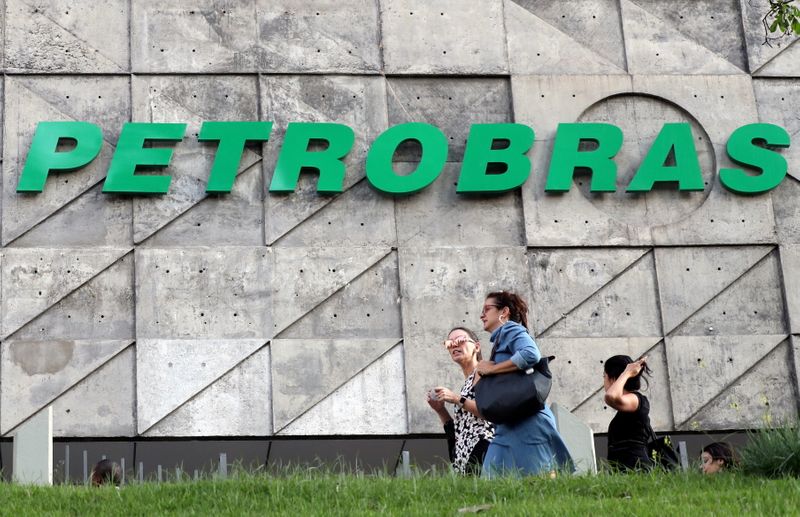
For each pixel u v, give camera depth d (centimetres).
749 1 2886
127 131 2639
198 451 2688
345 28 2772
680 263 2692
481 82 2777
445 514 1395
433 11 2800
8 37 2694
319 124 2692
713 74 2827
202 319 2566
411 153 2716
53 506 1510
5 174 2616
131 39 2717
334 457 2745
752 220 2731
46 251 2575
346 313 2600
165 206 2628
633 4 2855
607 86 2791
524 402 1545
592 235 2684
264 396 2536
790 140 2794
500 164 2720
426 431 2541
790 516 1339
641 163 2750
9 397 2486
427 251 2647
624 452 1644
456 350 1736
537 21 2817
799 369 2642
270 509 1467
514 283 2642
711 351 2639
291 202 2653
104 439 2495
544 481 1509
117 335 2545
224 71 2720
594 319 2638
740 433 2661
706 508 1388
